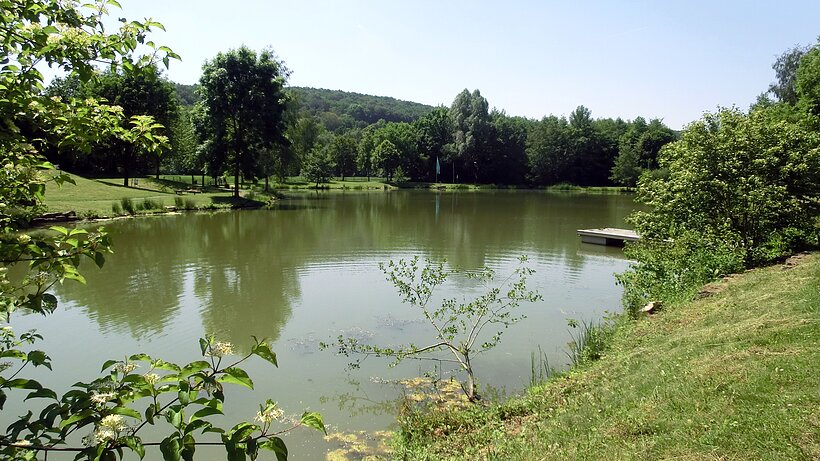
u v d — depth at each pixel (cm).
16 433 236
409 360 1007
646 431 510
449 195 6334
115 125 368
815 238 1581
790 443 420
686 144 1608
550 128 8756
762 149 1497
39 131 374
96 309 1321
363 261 1977
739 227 1538
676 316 983
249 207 4141
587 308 1366
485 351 1055
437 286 1595
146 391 264
